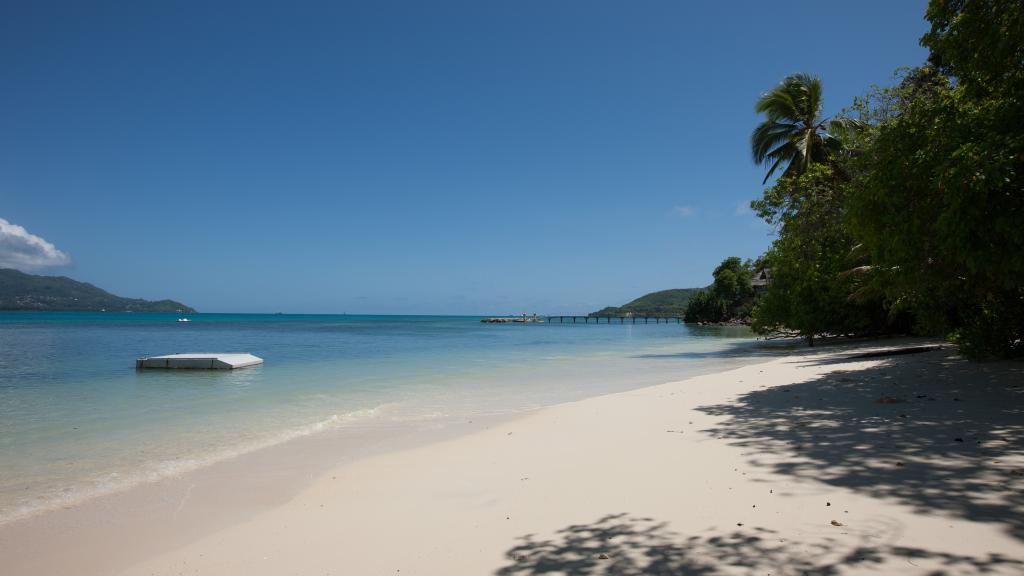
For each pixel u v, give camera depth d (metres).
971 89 7.88
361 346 30.94
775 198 18.91
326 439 7.95
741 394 10.10
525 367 19.03
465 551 3.80
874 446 5.63
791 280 23.67
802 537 3.58
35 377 15.29
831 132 24.11
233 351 25.69
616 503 4.53
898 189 7.68
